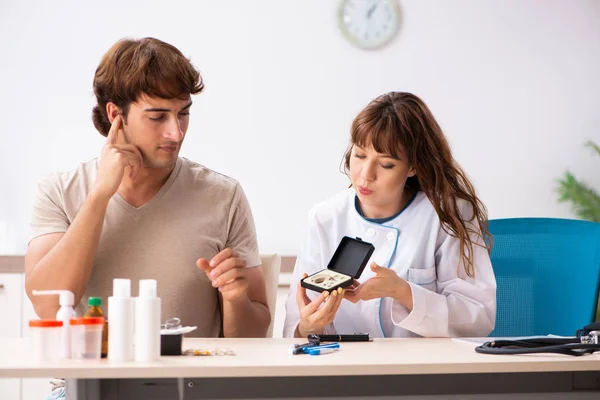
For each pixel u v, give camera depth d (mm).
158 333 1194
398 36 3961
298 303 1641
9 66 3625
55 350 1196
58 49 3656
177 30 3764
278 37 3848
